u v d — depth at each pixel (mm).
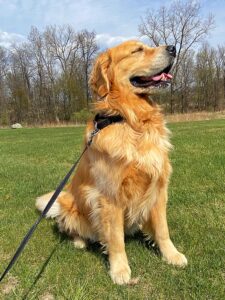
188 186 1453
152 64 932
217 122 6496
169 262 861
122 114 868
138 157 820
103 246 899
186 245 939
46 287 792
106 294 753
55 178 1870
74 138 4664
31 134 6770
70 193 1018
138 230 1051
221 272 795
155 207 894
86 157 913
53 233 1091
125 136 841
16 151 3406
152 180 840
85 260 909
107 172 834
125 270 821
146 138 850
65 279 815
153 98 965
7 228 1150
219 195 1304
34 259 930
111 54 910
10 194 1595
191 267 821
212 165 1771
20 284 812
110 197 842
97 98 931
